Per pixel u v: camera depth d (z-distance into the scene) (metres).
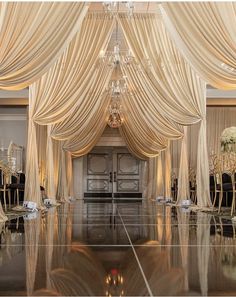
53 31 4.48
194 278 1.80
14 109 14.51
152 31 5.79
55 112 6.86
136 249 2.65
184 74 6.37
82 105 8.62
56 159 11.23
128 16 5.23
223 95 12.23
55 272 1.91
